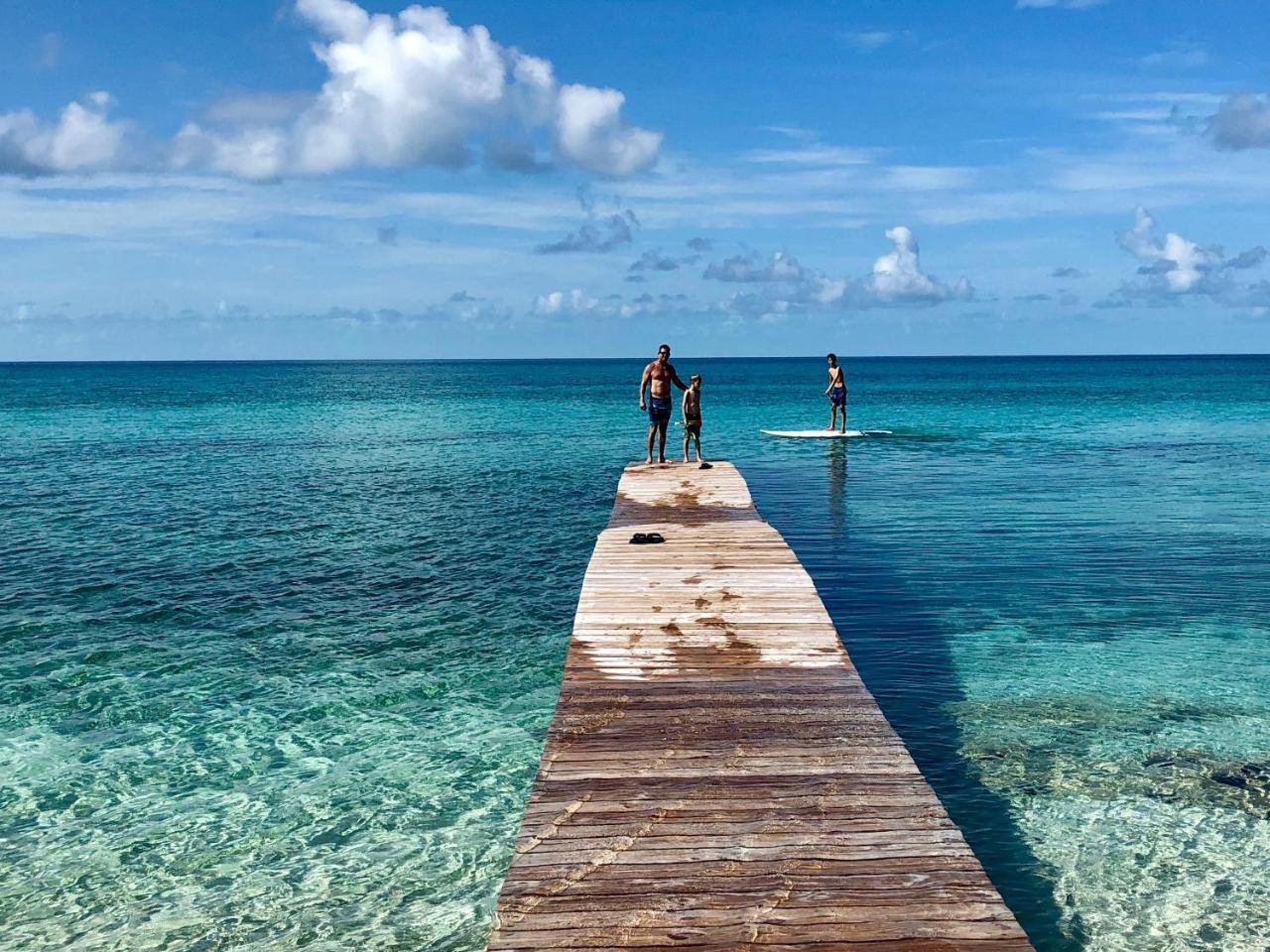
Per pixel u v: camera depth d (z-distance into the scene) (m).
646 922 4.43
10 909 6.32
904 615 12.54
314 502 22.59
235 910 6.29
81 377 171.38
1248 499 21.47
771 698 7.36
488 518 20.33
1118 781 7.78
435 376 175.88
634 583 10.72
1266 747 8.42
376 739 8.98
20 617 12.94
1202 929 5.86
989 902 4.56
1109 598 13.23
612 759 6.27
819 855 5.01
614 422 49.50
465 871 6.74
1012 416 52.03
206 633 12.24
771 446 33.94
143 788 8.02
